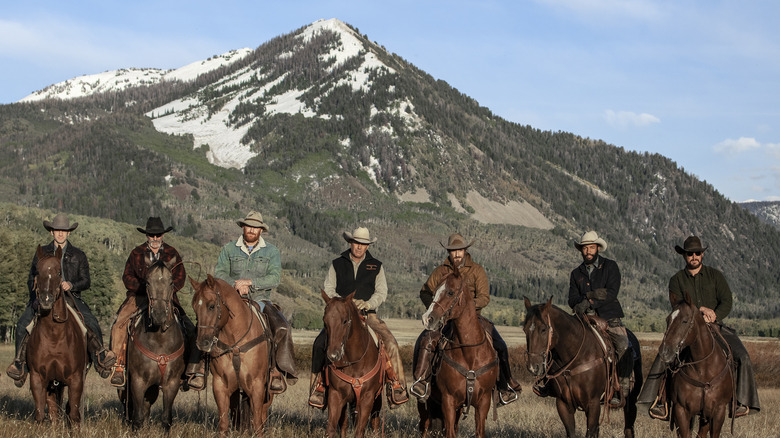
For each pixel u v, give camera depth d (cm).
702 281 1074
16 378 1102
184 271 1130
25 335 1102
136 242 15688
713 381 996
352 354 984
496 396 1075
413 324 15925
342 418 1155
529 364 974
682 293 1078
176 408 1509
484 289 1094
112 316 7669
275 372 1098
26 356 1095
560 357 1045
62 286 1059
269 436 1052
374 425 1155
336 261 1123
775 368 3494
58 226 1099
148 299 1055
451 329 1044
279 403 1730
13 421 1030
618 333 1091
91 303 7419
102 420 1122
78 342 1095
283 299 15175
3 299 6234
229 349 1009
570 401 1056
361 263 1119
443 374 1030
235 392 1155
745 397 1020
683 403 1016
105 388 2044
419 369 1052
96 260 7556
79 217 15862
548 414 1656
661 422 1537
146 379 1058
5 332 6775
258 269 1151
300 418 1401
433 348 1060
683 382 1012
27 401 1530
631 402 1151
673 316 980
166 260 1101
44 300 999
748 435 1272
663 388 1041
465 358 1009
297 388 2309
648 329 16562
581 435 1231
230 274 1157
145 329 1056
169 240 17588
